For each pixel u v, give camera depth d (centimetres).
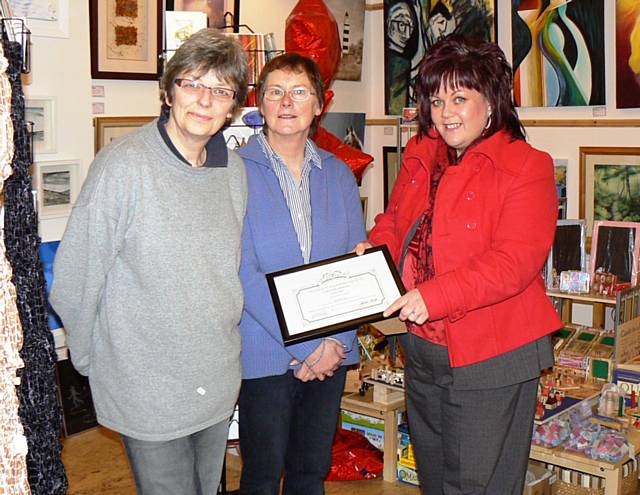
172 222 198
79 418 415
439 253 231
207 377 207
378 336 403
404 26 534
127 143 199
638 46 431
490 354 229
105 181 193
